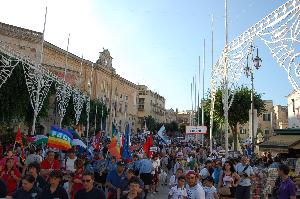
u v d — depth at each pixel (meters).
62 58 53.78
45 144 17.64
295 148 14.59
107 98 70.00
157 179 17.64
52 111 39.81
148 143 17.38
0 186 6.83
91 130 51.81
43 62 48.97
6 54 23.52
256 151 27.84
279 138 16.06
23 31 43.88
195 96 55.94
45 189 6.75
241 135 60.31
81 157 12.15
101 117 49.22
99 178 12.80
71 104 39.94
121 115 78.31
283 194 7.49
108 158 13.40
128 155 14.42
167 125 99.81
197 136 50.94
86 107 46.25
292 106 38.44
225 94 20.31
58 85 32.09
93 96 63.38
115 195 9.98
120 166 10.22
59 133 12.77
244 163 11.41
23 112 28.05
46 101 31.52
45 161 10.47
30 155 11.80
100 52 70.94
